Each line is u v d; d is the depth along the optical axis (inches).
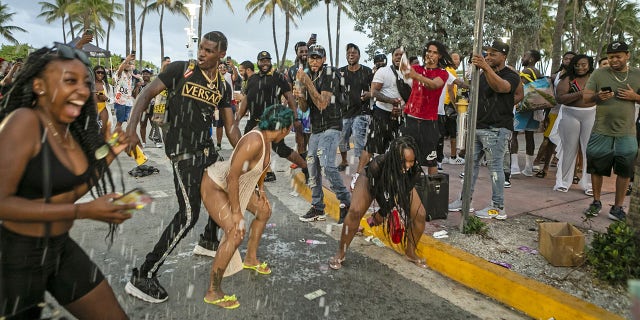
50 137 67.7
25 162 64.4
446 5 802.2
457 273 152.2
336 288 143.2
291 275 152.2
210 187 130.3
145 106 128.6
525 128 285.0
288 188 273.1
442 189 190.9
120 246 172.1
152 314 123.3
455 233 179.2
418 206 155.5
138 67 1803.6
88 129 76.3
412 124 200.1
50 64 66.2
